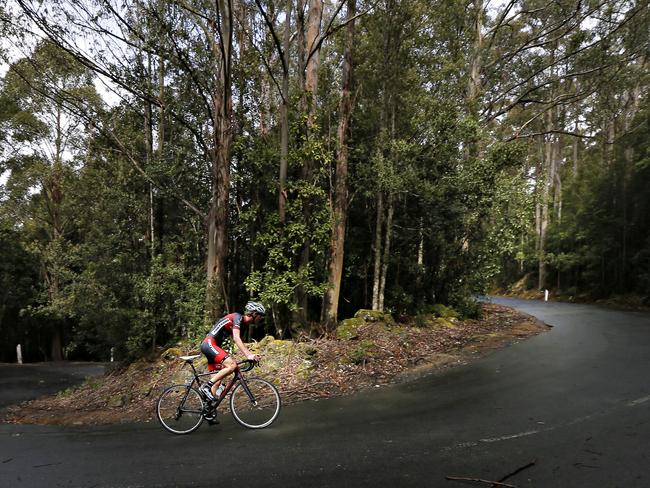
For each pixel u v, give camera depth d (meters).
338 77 13.84
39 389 12.99
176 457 4.72
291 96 11.11
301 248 10.73
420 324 12.78
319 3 11.08
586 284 27.78
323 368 8.49
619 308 20.88
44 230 26.30
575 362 8.52
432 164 12.83
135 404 8.48
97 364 20.69
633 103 25.88
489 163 12.57
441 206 12.66
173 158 13.06
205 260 13.53
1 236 24.30
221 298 11.11
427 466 4.14
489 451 4.45
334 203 11.52
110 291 12.52
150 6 11.34
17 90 18.48
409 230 13.75
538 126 28.81
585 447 4.44
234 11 12.12
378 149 12.22
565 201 29.22
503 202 12.81
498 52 20.91
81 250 13.88
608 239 23.50
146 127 13.83
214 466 4.38
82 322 13.86
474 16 17.12
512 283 38.00
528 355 9.41
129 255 12.85
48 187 23.16
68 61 12.70
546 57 20.17
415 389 7.23
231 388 5.89
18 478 4.39
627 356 8.95
